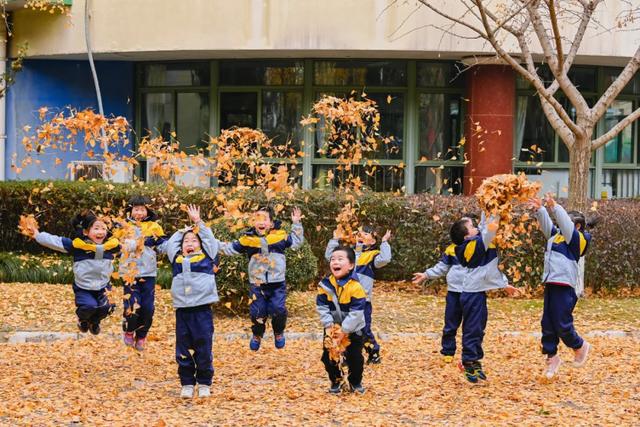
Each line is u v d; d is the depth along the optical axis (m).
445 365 10.09
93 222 9.80
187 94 20.08
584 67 20.11
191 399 8.55
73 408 8.18
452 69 19.41
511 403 8.48
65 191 16.31
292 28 17.50
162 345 11.32
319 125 19.23
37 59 19.67
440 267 10.01
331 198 15.55
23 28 19.22
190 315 8.58
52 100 19.88
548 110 14.66
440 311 13.70
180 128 20.17
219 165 10.13
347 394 8.77
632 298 15.11
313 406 8.26
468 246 9.28
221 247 10.20
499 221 9.31
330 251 10.42
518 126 19.78
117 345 11.26
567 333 9.30
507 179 9.12
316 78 19.31
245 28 17.64
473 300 9.27
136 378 9.56
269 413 8.02
